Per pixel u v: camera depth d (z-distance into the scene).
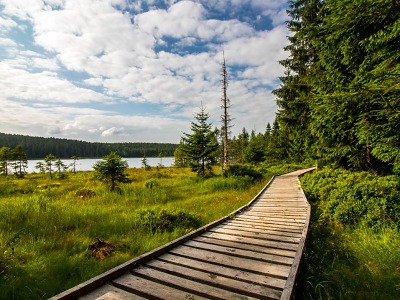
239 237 5.50
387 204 6.63
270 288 3.17
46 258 4.96
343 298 3.71
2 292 3.73
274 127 41.06
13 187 16.73
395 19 6.10
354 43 7.70
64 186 18.12
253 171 23.08
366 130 6.96
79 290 2.92
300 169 29.62
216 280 3.39
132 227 7.66
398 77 5.62
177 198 13.93
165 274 3.59
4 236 6.09
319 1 17.06
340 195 7.77
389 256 4.89
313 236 6.37
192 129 22.11
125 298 2.93
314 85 13.44
